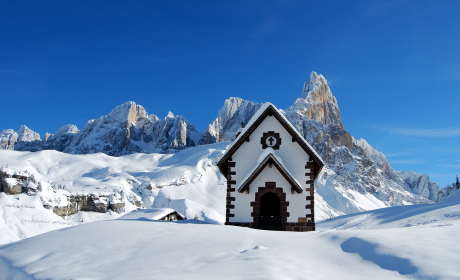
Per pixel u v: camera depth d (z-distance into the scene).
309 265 11.98
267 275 10.46
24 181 155.88
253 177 25.77
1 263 14.52
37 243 16.36
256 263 11.74
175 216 42.00
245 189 26.00
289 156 27.22
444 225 17.22
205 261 12.62
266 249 13.59
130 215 38.00
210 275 10.84
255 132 27.80
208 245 14.74
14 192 149.62
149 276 11.10
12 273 13.19
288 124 27.41
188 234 16.98
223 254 13.31
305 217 25.97
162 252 14.05
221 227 19.53
